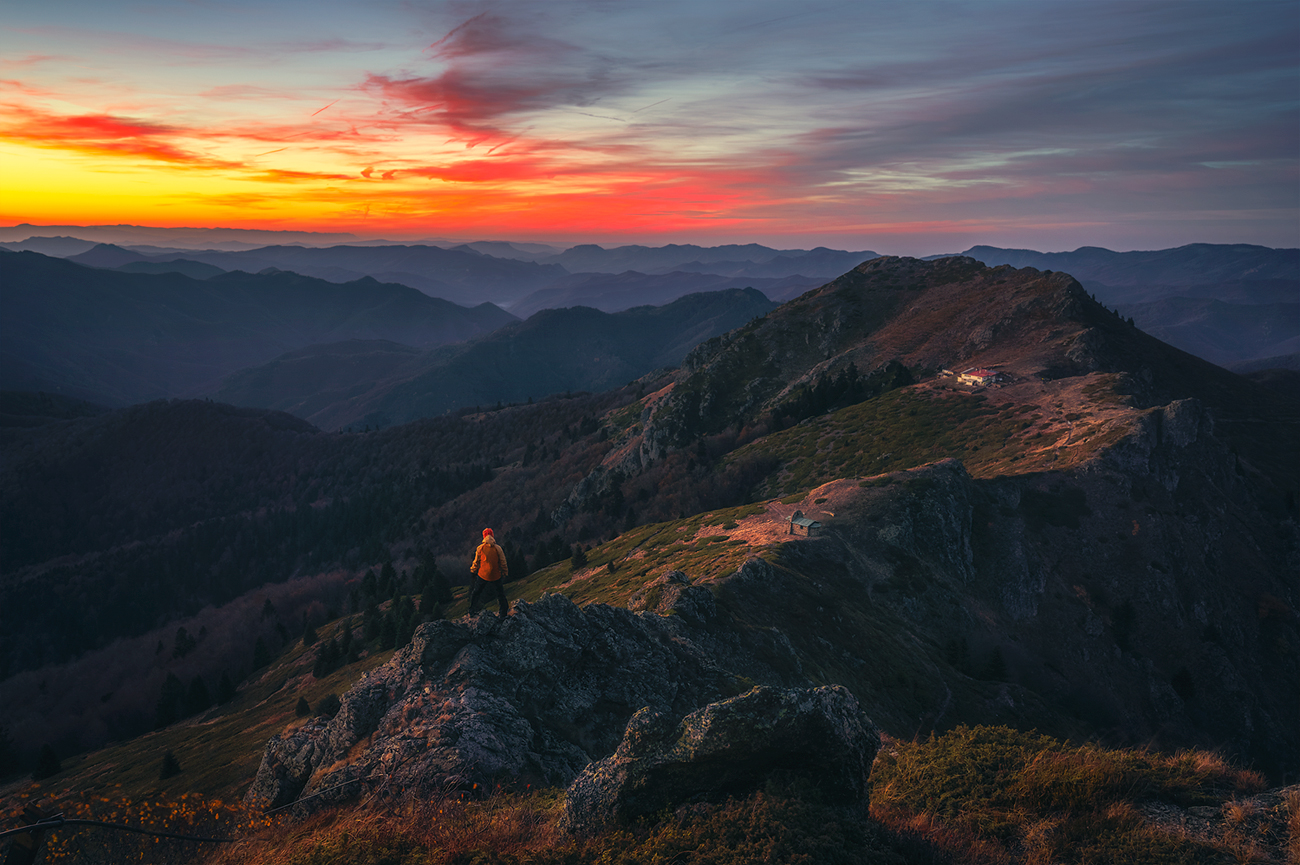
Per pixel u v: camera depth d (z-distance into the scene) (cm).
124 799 1320
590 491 18000
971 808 1012
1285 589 7450
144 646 16112
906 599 6006
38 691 15475
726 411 18512
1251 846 805
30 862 943
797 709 980
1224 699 6294
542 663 1741
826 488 7825
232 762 5828
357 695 1688
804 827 877
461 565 13775
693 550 7169
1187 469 8169
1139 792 958
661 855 856
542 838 1000
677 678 1892
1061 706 5703
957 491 7362
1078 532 7412
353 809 1318
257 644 12719
